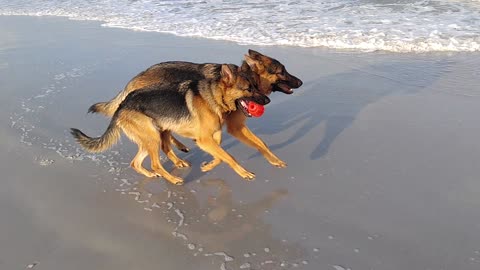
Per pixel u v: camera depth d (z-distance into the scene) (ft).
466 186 5.99
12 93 9.93
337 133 7.78
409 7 15.38
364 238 5.17
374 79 9.98
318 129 8.00
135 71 11.04
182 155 7.63
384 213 5.59
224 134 8.25
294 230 5.42
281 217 5.69
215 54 12.02
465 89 9.12
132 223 5.73
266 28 14.06
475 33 12.43
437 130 7.57
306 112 8.73
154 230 5.57
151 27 15.07
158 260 5.05
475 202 5.65
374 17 14.46
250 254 5.06
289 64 11.17
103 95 9.70
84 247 5.29
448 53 11.28
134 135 6.74
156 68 7.74
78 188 6.52
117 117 6.76
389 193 5.99
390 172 6.47
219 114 6.73
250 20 15.08
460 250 4.86
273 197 6.13
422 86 9.45
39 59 12.24
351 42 12.34
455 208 5.57
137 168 6.83
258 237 5.35
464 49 11.44
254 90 6.75
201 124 6.68
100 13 17.47
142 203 6.15
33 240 5.43
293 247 5.13
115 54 12.41
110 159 7.32
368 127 7.88
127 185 6.59
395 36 12.57
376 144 7.29
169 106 6.70
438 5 15.40
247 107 6.63
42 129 8.29
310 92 9.58
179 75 7.61
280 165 6.72
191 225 5.65
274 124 8.38
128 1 19.33
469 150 6.87
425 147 7.07
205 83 6.77
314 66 10.97
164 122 6.74
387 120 8.07
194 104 6.66
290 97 9.45
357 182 6.30
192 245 5.27
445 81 9.62
